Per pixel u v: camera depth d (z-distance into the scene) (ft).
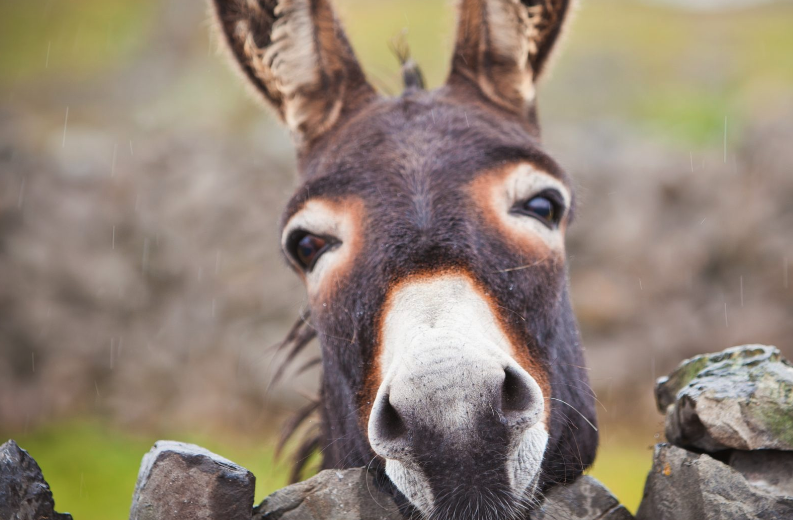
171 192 54.44
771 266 49.52
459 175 11.26
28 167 54.49
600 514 10.69
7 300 50.93
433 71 71.87
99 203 54.13
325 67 14.62
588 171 52.70
